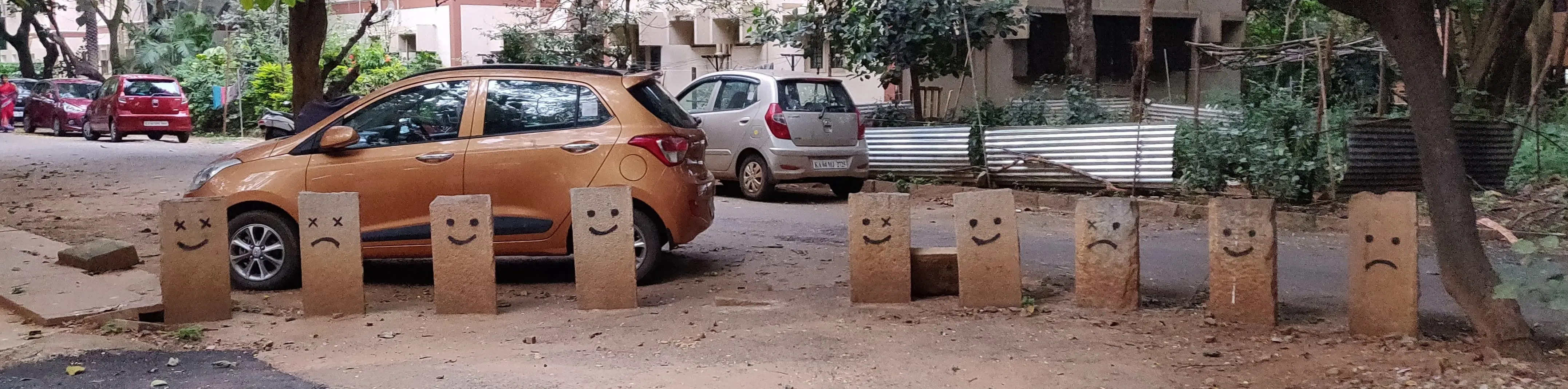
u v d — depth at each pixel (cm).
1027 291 738
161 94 2489
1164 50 2100
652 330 649
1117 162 1244
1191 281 809
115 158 1972
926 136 1416
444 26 3012
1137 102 1490
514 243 779
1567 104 1612
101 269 793
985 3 1677
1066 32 2012
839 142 1359
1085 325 635
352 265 701
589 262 713
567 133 789
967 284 686
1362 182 1184
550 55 2145
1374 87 1555
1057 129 1296
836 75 2156
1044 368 548
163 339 630
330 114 864
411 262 930
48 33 3862
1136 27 2097
